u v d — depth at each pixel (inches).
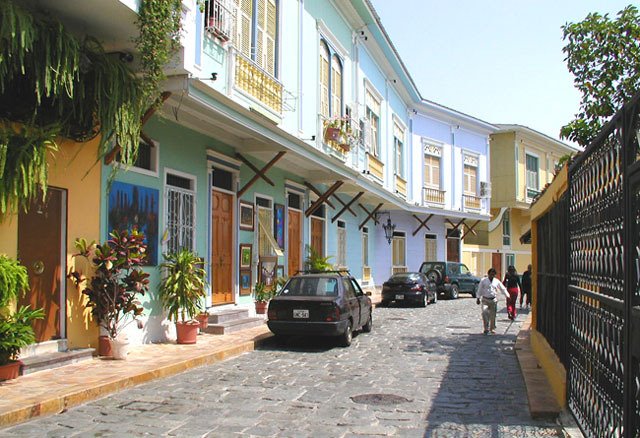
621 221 174.2
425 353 452.8
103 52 308.5
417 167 1226.0
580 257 240.7
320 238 839.1
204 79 402.0
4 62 246.7
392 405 285.7
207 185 514.3
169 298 431.2
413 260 1251.2
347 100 823.7
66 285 350.6
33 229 331.0
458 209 1332.4
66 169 350.6
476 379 353.1
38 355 328.8
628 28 387.9
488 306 573.6
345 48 812.0
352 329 504.4
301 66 642.2
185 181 486.6
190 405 278.1
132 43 332.5
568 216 268.8
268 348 464.8
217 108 419.8
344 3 780.0
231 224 567.5
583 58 399.9
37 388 280.5
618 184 178.1
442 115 1293.1
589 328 219.1
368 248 1079.6
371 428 245.1
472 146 1393.9
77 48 275.7
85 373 319.0
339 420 256.7
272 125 506.9
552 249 341.4
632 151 163.3
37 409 251.9
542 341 386.0
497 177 1491.1
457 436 235.3
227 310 534.9
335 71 776.9
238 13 495.2
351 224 986.1
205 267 507.8
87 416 256.1
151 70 321.7
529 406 276.1
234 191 567.2
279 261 672.4
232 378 345.4
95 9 294.5
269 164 563.8
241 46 500.1
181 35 352.8
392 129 1075.3
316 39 697.6
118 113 309.6
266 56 557.9
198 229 498.3
